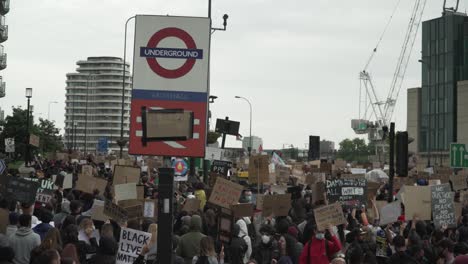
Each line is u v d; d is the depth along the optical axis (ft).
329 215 41.39
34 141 137.90
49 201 54.13
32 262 33.14
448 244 40.65
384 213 48.65
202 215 52.06
